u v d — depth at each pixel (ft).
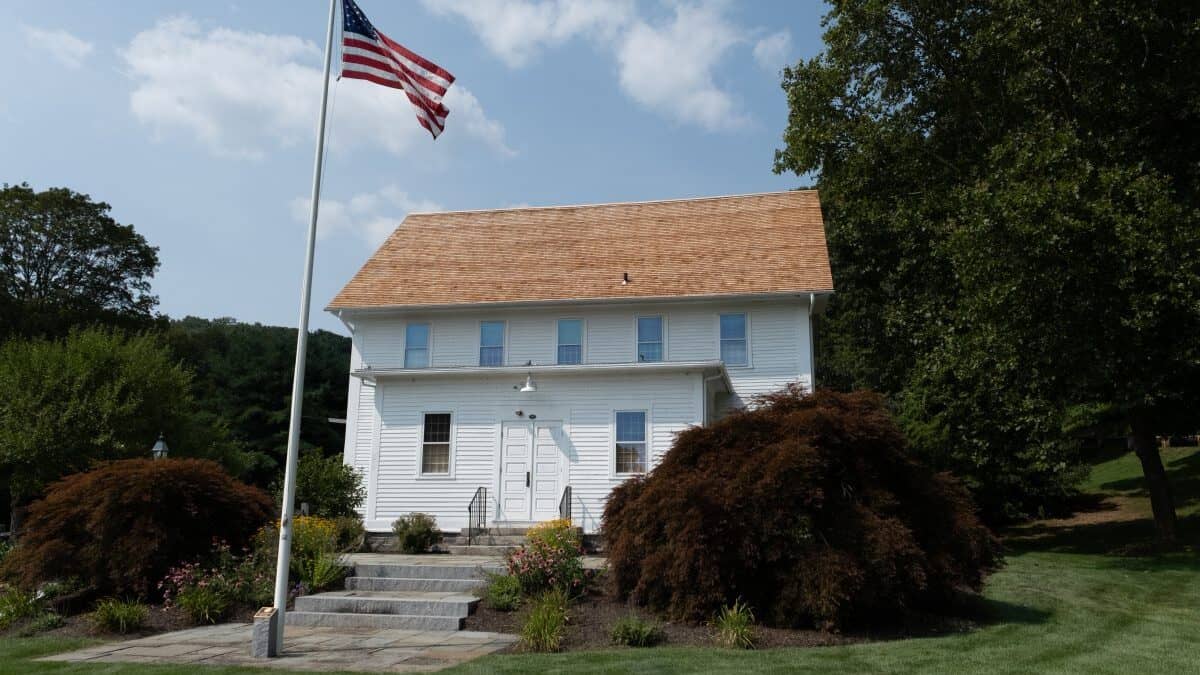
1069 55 65.72
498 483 66.44
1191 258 54.75
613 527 41.65
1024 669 25.98
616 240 86.38
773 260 77.51
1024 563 60.59
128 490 45.37
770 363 73.31
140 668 28.68
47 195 140.15
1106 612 39.45
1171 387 65.36
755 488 35.78
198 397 158.20
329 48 38.73
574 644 32.60
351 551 60.90
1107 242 56.65
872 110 82.89
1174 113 66.80
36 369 86.58
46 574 43.57
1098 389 64.75
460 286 80.94
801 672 25.71
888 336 89.04
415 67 44.62
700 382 65.05
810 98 83.30
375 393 69.97
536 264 83.61
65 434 83.61
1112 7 62.08
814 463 35.58
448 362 78.33
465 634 36.63
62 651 33.60
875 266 89.66
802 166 86.22
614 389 66.39
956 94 76.48
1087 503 104.27
